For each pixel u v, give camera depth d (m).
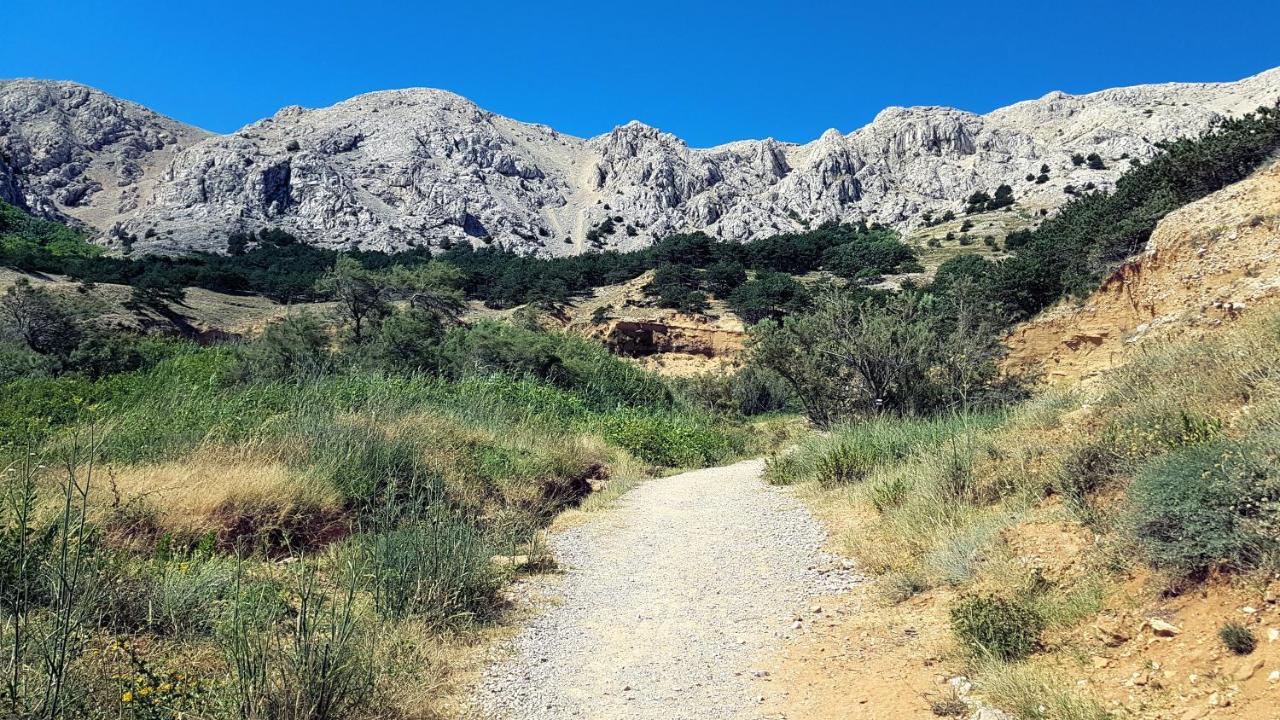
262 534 6.19
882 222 173.25
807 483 10.57
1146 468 4.73
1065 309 18.55
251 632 4.25
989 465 7.13
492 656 4.82
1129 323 16.19
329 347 24.02
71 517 4.94
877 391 17.23
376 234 162.00
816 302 19.17
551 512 9.63
